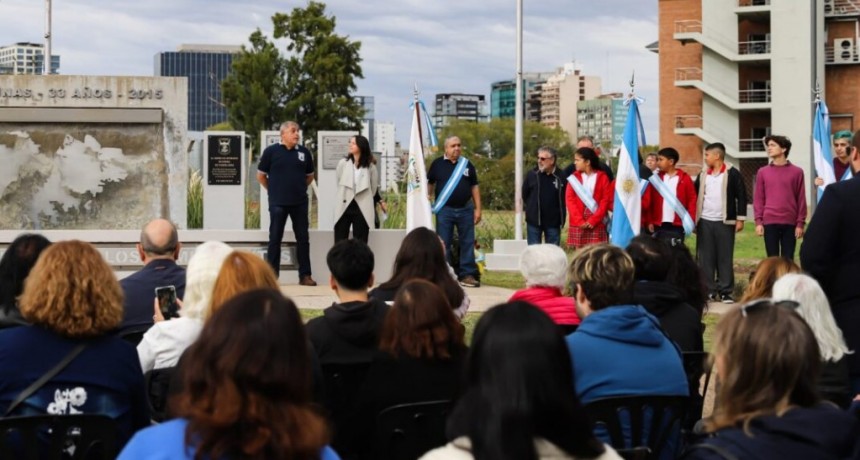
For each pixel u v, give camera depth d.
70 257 4.45
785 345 3.24
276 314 2.83
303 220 14.93
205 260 5.39
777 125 57.84
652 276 6.27
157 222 6.81
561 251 6.31
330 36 56.56
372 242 15.31
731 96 59.50
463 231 15.25
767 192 13.43
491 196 43.16
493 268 18.81
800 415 3.21
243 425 2.74
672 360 4.82
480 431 2.78
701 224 13.95
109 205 16.06
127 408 4.51
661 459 4.71
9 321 5.51
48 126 15.92
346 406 5.33
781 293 4.95
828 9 58.09
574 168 15.99
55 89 15.88
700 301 6.64
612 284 4.95
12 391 4.36
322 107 55.97
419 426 4.77
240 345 2.78
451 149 15.15
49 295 4.37
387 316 5.03
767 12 58.25
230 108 56.94
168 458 2.76
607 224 14.62
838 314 6.22
